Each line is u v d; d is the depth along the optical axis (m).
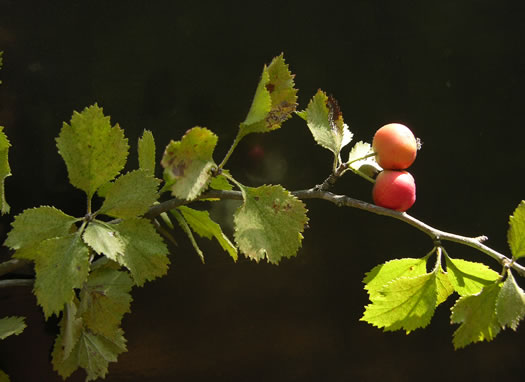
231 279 0.81
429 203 0.87
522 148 0.89
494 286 0.57
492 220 0.88
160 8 0.79
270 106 0.57
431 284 0.58
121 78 0.77
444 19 0.88
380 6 0.86
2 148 0.59
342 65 0.84
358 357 0.84
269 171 0.82
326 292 0.84
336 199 0.59
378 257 0.85
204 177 0.56
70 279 0.56
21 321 0.59
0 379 0.63
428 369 0.86
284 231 0.57
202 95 0.79
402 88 0.86
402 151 0.59
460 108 0.88
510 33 0.89
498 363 0.88
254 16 0.82
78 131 0.57
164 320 0.78
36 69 0.75
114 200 0.57
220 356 0.80
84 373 0.75
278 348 0.82
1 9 0.75
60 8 0.76
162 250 0.57
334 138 0.60
